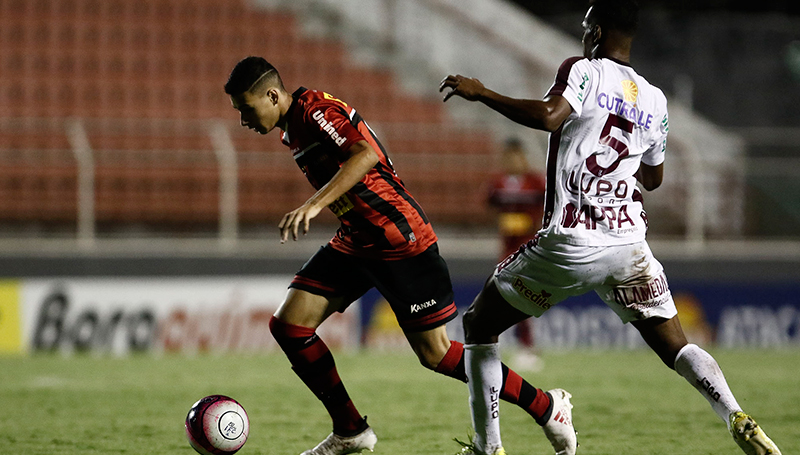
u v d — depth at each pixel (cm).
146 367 3406
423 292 1557
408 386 2841
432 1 6406
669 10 8544
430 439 1909
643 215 1457
